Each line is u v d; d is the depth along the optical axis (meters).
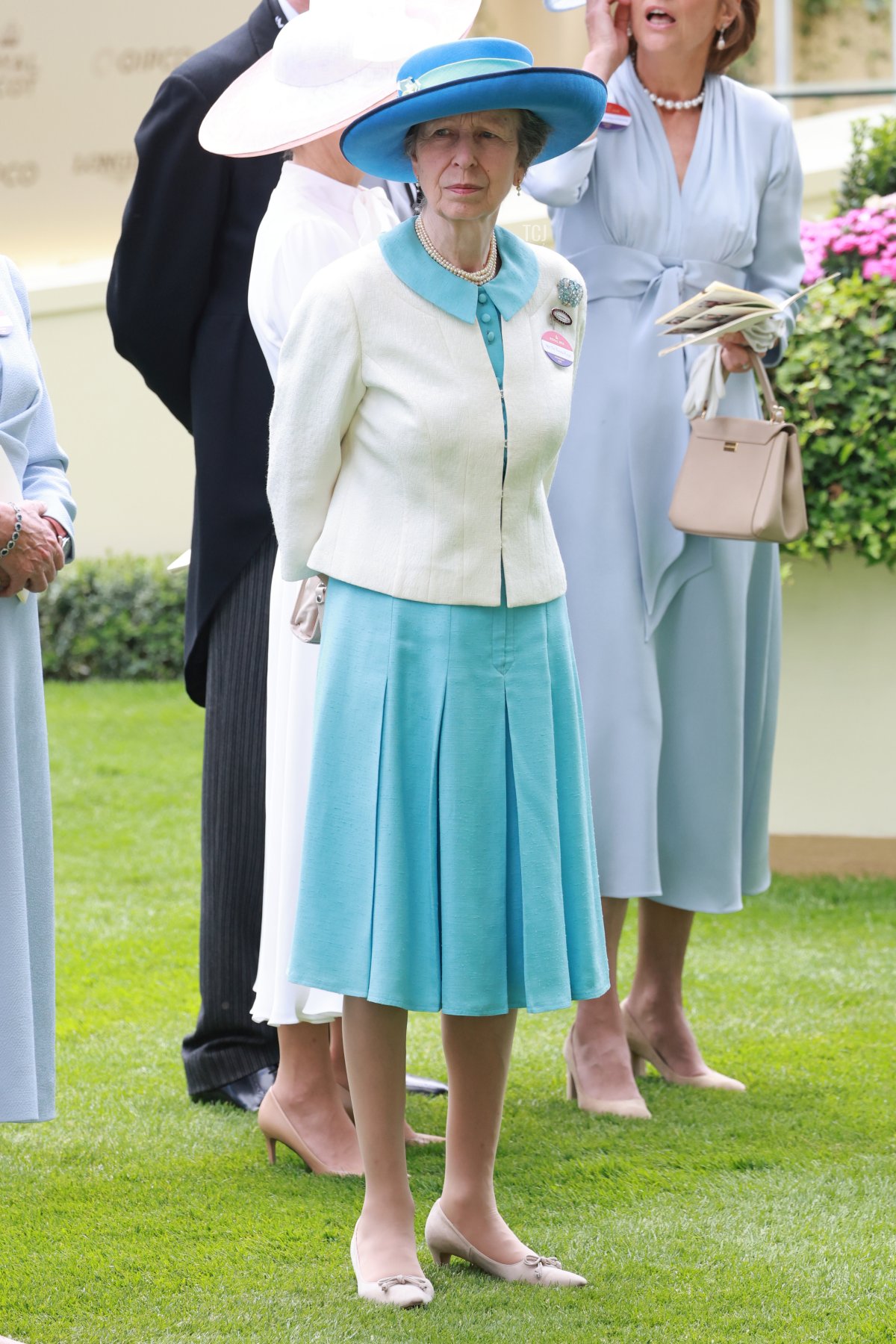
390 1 8.70
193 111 9.70
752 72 25.95
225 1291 7.19
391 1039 7.17
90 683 25.64
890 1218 8.01
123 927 14.23
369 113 6.78
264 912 8.84
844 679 15.58
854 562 15.43
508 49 6.98
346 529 7.11
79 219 27.81
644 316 10.27
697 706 10.36
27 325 8.04
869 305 14.71
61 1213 8.17
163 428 27.23
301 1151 8.82
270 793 8.81
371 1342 6.61
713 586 10.26
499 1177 8.63
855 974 12.71
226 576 9.95
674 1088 10.29
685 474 9.94
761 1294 7.10
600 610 10.19
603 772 10.13
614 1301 7.03
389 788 6.91
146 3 27.33
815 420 14.68
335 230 8.64
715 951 13.48
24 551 7.27
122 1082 10.43
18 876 7.21
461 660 6.94
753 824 10.95
